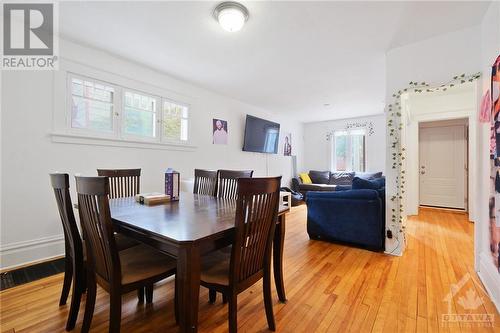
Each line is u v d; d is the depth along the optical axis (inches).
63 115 98.5
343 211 115.3
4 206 85.4
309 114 240.4
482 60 83.3
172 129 142.9
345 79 142.6
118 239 70.3
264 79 143.4
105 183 43.8
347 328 57.2
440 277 82.2
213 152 169.5
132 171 97.1
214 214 59.8
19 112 88.2
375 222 107.3
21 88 88.6
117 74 115.1
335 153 270.7
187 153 150.0
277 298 70.1
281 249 67.7
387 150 105.6
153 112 132.7
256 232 51.2
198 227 47.9
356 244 115.0
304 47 103.3
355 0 73.4
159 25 88.1
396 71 103.3
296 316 61.6
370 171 245.3
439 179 212.4
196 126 156.3
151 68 128.3
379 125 240.7
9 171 86.4
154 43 101.4
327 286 76.8
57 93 96.8
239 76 138.9
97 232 47.8
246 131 193.8
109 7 78.1
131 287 48.2
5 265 85.2
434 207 213.3
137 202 75.9
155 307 65.1
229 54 110.8
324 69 127.7
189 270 41.9
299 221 164.6
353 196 112.8
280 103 199.2
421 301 68.2
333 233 118.0
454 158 205.9
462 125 202.4
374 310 64.1
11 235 86.9
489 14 75.8
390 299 69.2
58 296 68.9
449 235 132.0
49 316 60.1
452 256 101.0
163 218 55.2
